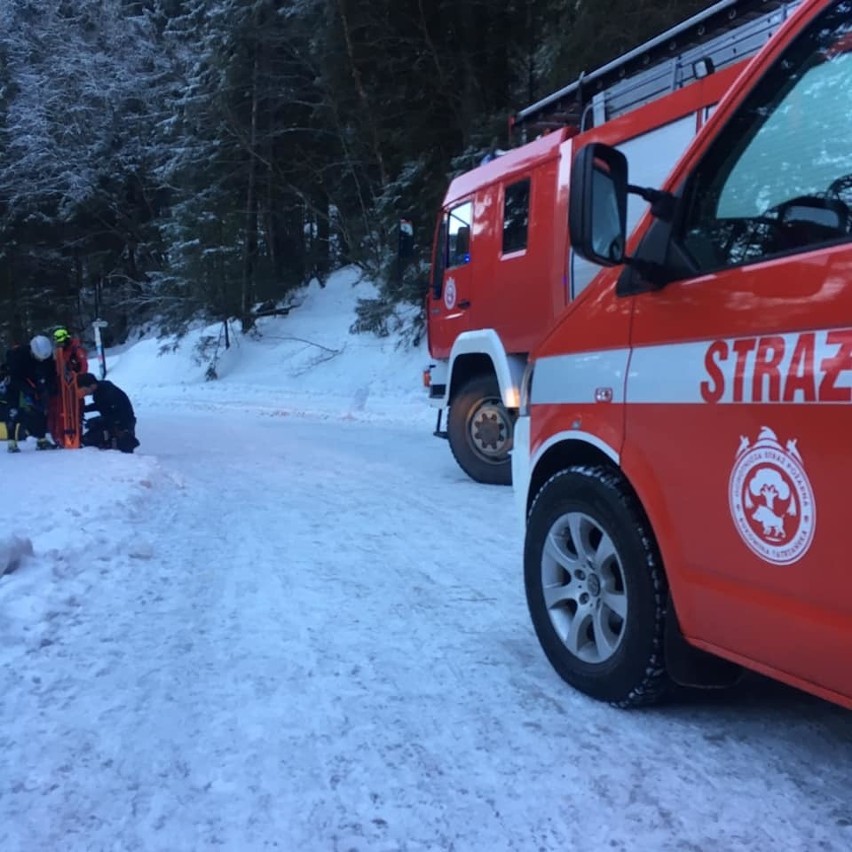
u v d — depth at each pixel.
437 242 9.66
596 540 3.61
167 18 31.50
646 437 3.19
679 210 3.11
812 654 2.55
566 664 3.71
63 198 33.88
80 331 40.38
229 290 26.92
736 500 2.76
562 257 7.50
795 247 2.68
